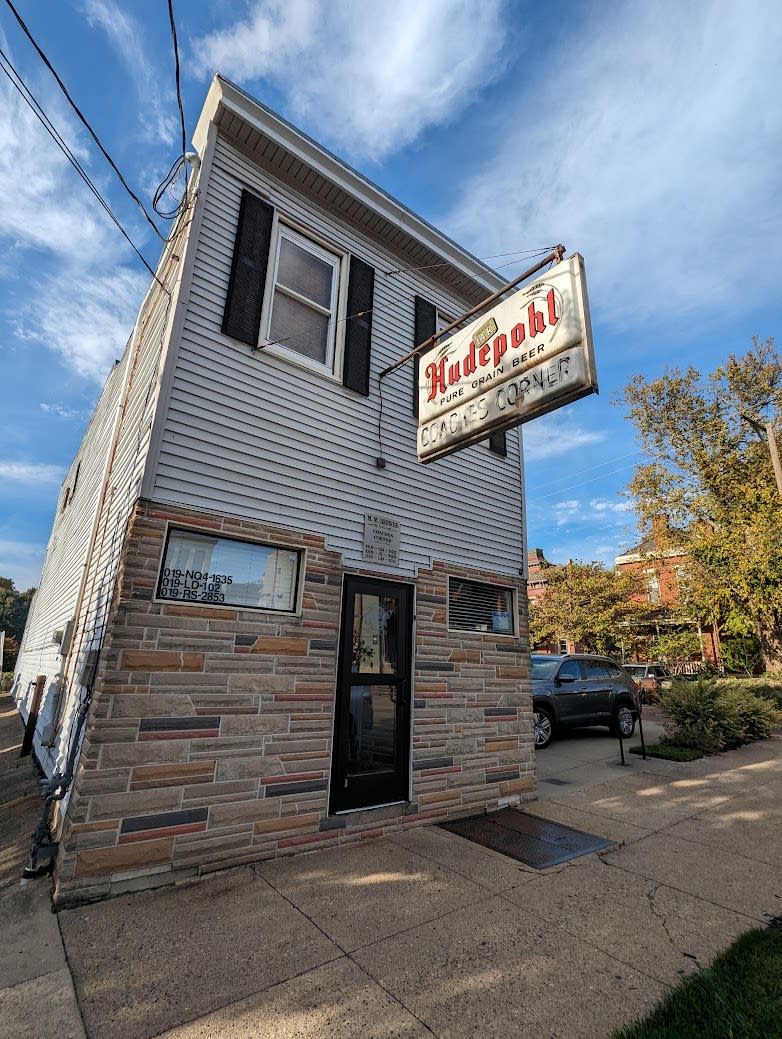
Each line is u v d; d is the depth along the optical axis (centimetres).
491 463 693
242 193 517
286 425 492
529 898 346
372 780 480
